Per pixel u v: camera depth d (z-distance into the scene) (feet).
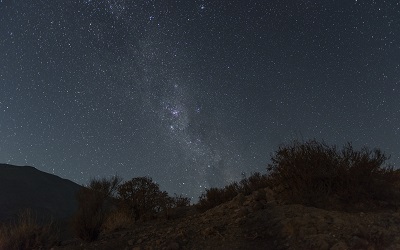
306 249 19.25
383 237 19.02
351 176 24.88
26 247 29.68
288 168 26.86
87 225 29.68
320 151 26.50
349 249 18.44
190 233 24.22
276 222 22.49
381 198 24.25
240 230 22.81
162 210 42.55
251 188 33.53
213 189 36.27
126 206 42.29
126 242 26.48
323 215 22.30
